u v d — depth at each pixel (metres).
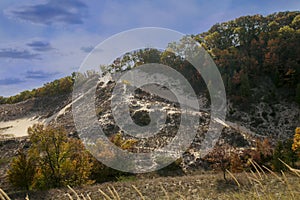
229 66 64.44
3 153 40.47
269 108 57.59
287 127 52.28
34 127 20.83
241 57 66.75
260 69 67.62
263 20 81.69
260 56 69.12
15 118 70.19
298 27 77.69
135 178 22.72
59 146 20.62
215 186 15.46
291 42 66.50
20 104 79.00
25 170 20.42
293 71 62.09
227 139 34.66
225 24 81.12
